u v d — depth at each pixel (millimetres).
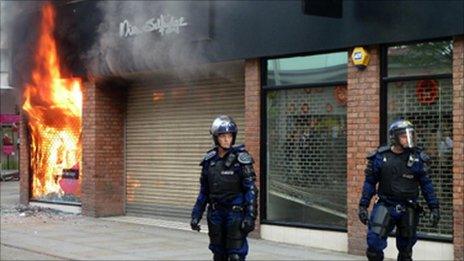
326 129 10023
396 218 6691
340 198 9867
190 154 12781
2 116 25500
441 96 8789
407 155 6668
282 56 10414
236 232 6367
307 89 10250
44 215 14016
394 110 9227
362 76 9422
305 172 10297
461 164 8414
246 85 10852
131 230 11836
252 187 6336
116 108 14062
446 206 8742
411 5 8781
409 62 9055
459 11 8344
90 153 13812
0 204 16188
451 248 8586
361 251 9391
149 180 13609
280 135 10594
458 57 8461
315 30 9797
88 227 12227
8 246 10117
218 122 6430
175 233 11469
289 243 10359
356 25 9328
